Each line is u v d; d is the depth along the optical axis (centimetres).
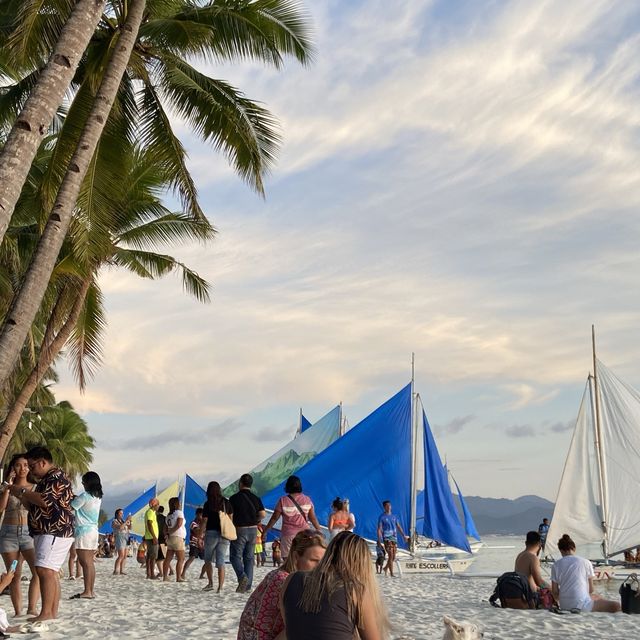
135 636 870
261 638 488
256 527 1393
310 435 3412
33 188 1916
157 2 1603
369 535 2742
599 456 2792
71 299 1975
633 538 2714
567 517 2792
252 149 1556
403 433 2798
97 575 2027
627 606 1145
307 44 1584
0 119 1633
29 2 1284
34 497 909
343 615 397
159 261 2177
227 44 1588
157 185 2027
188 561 1788
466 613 1158
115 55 1195
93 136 1130
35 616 977
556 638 910
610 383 2809
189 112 1552
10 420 1783
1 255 1980
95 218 1466
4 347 970
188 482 4247
